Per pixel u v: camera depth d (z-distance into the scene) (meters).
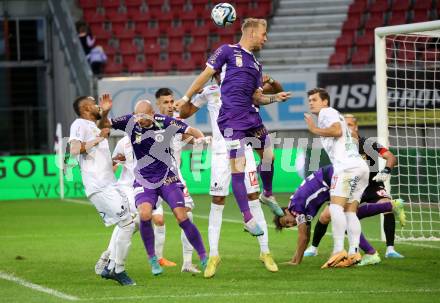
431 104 49.81
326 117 26.73
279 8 74.06
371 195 28.97
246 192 25.16
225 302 20.97
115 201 24.00
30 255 31.23
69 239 36.47
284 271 26.41
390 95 51.53
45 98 75.31
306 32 71.38
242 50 24.81
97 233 38.72
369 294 21.97
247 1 74.31
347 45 69.56
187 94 24.78
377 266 27.16
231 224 41.72
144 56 71.38
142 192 25.66
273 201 26.72
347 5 73.25
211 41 72.50
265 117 60.09
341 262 26.83
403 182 46.12
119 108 59.91
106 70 70.25
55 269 27.55
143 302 21.14
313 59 69.25
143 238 25.64
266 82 27.06
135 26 73.88
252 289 23.00
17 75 75.12
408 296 21.62
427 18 70.69
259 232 25.16
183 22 73.88
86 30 67.50
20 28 74.44
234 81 24.61
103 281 24.91
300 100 60.19
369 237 35.75
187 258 26.69
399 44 57.94
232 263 28.42
